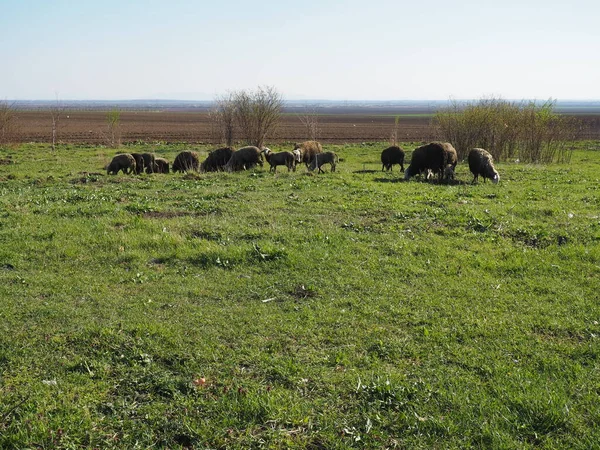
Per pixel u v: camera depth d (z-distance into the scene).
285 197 15.52
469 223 12.13
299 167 25.84
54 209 13.35
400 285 8.49
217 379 5.64
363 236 11.10
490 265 9.41
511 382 5.52
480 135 30.81
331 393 5.36
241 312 7.42
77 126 74.81
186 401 5.20
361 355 6.20
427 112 198.62
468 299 7.95
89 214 12.98
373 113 185.00
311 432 4.75
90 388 5.41
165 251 10.11
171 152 34.56
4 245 10.16
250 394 5.27
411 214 13.09
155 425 4.84
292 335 6.72
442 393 5.31
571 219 12.70
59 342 6.38
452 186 18.30
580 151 38.53
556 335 6.78
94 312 7.36
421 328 6.93
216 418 4.93
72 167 25.42
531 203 14.73
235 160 23.53
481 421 4.86
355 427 4.84
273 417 4.91
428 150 19.61
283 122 94.81
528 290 8.34
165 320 7.12
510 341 6.55
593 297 7.98
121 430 4.78
